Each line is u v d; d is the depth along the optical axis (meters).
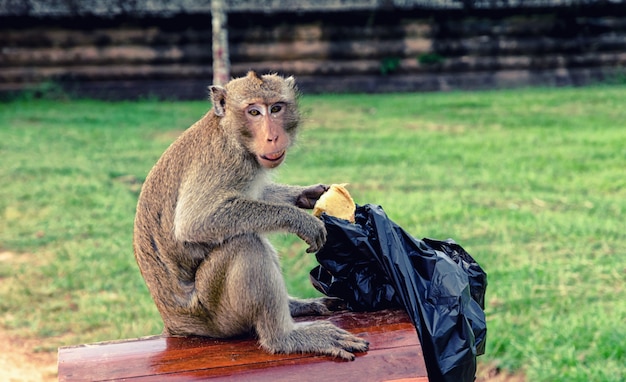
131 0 19.53
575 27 20.55
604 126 14.70
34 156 13.42
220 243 4.30
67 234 9.46
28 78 20.17
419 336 4.12
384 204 9.70
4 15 19.39
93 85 20.30
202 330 4.45
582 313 6.53
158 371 3.86
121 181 11.84
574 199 9.80
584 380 5.54
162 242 4.48
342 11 19.97
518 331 6.36
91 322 7.28
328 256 4.35
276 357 4.03
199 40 20.28
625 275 7.30
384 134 14.66
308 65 20.58
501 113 16.64
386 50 20.59
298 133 4.99
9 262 8.73
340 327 4.17
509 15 20.50
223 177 4.48
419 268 4.25
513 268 7.52
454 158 12.45
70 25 20.02
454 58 20.70
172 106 19.14
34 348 6.99
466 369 4.09
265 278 4.19
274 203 4.36
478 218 9.01
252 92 4.53
